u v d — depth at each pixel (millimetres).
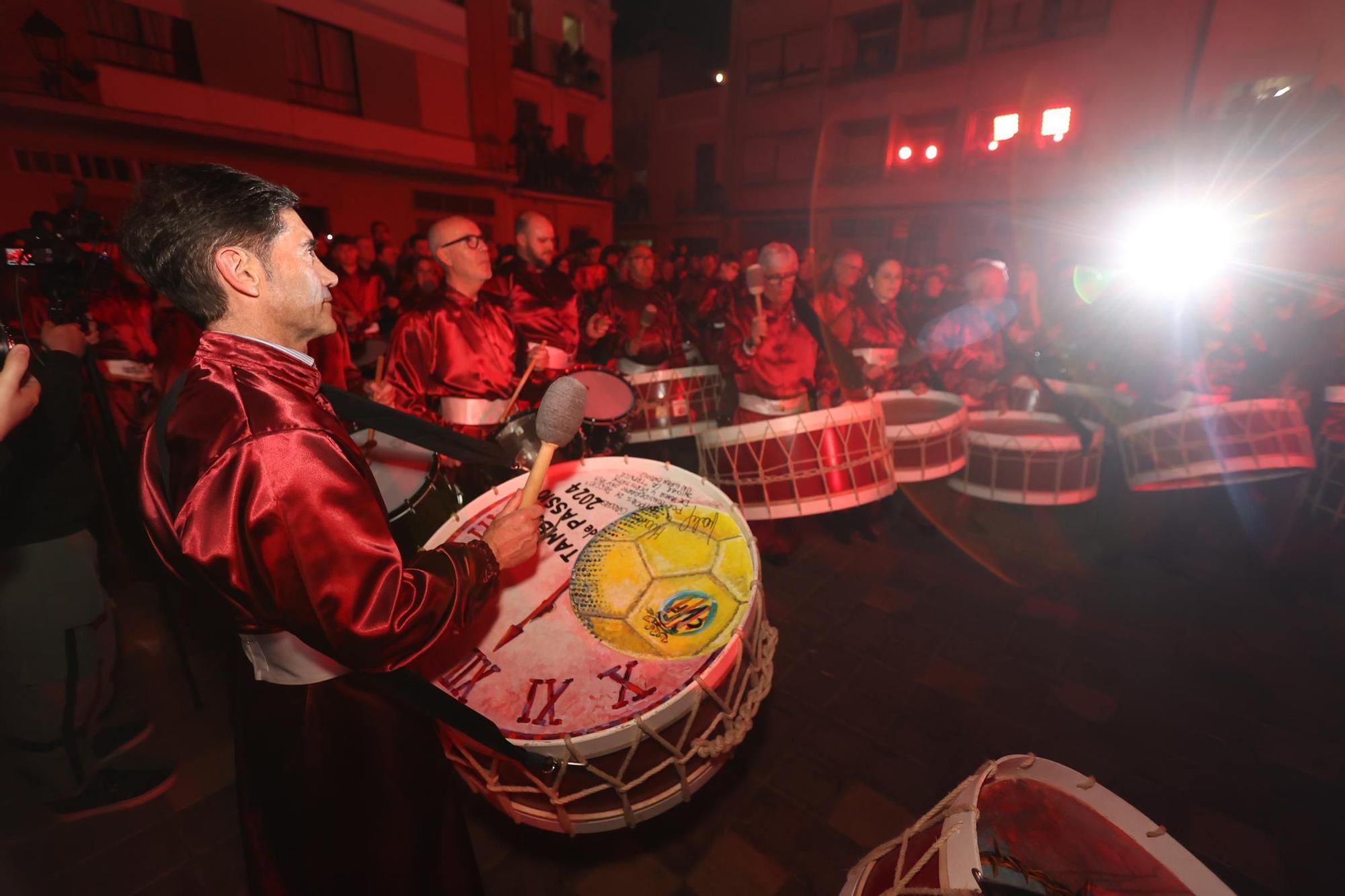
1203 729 2199
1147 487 3113
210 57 9891
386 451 1869
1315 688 2395
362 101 11914
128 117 9047
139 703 2285
